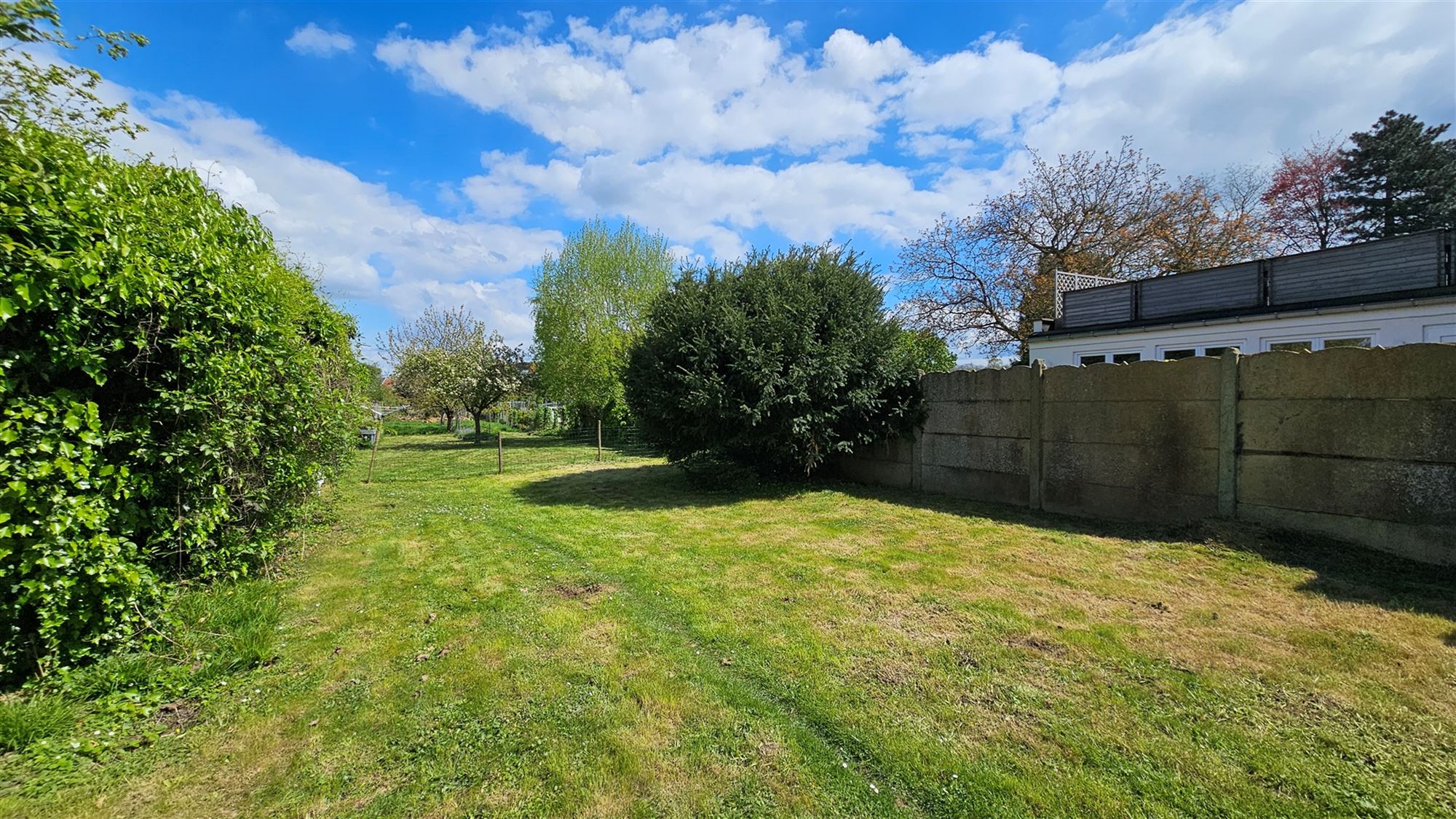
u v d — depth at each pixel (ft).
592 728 8.19
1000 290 73.20
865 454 29.68
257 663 10.25
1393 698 8.23
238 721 8.46
